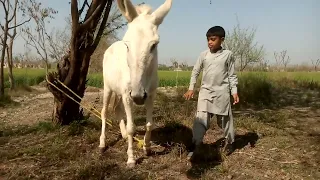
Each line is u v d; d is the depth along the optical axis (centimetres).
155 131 611
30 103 1109
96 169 446
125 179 422
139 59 359
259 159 484
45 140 587
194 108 768
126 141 560
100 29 658
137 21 381
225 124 491
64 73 658
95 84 2112
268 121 684
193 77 479
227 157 492
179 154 503
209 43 466
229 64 468
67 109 670
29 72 3209
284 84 1452
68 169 460
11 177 442
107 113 553
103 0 626
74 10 596
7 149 548
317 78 2012
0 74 1276
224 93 471
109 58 514
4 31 1289
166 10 394
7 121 781
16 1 1312
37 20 843
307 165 462
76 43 621
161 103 920
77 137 599
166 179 428
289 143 544
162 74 3042
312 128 640
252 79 1262
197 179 429
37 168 470
